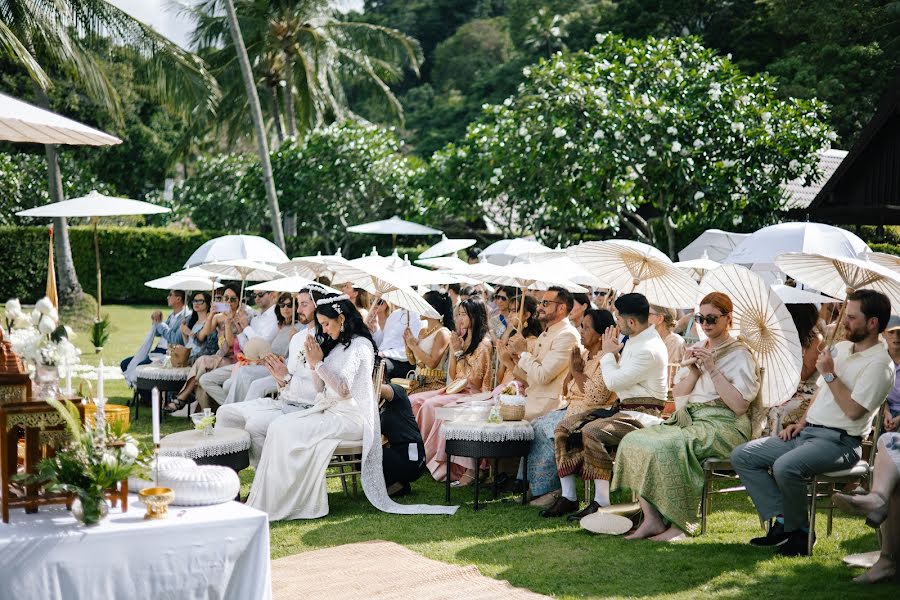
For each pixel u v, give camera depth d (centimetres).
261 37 2698
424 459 682
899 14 2530
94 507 343
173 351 975
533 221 1725
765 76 1606
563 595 449
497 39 4447
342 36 2908
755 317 550
